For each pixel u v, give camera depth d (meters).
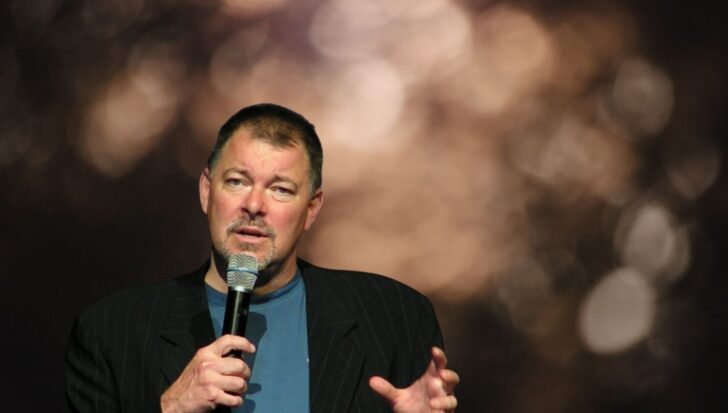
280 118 6.30
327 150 15.21
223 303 6.39
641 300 15.12
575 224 15.16
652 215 15.16
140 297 6.45
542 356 15.09
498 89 15.22
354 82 15.20
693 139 15.22
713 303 15.09
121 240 15.09
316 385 6.18
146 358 6.15
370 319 6.56
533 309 15.12
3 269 15.06
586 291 15.12
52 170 15.05
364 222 15.22
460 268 15.20
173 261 15.12
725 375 15.04
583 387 15.06
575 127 15.22
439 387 5.71
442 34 15.25
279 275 6.39
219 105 15.12
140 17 15.08
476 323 15.16
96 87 15.05
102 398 6.16
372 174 15.21
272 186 6.13
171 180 15.12
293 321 6.42
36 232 15.06
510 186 15.22
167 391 5.60
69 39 15.05
